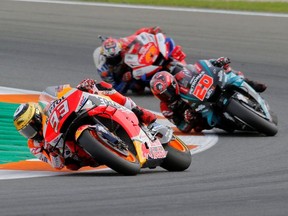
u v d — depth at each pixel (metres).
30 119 29.95
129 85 49.84
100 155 28.00
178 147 31.59
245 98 38.50
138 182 27.95
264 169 31.03
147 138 29.83
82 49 62.38
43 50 62.03
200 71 39.03
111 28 68.94
